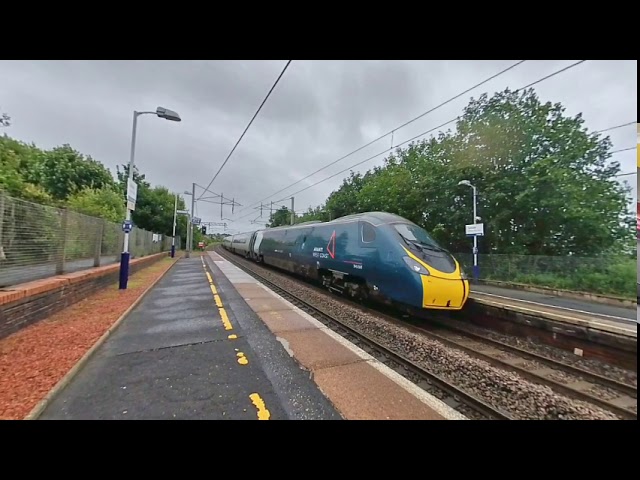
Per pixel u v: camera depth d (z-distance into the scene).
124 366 4.38
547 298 14.24
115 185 30.11
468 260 21.72
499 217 19.14
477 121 20.62
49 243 7.62
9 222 6.01
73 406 3.25
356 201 33.62
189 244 35.78
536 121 18.67
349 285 10.05
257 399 3.53
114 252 13.77
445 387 4.11
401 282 7.66
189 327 6.52
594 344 6.17
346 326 6.80
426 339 6.41
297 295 10.91
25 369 3.93
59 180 24.19
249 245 27.73
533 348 6.78
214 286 12.52
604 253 17.47
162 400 3.45
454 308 7.67
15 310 5.34
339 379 4.14
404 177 24.62
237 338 5.86
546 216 18.00
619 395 4.55
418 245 8.07
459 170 20.98
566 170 17.06
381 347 5.50
